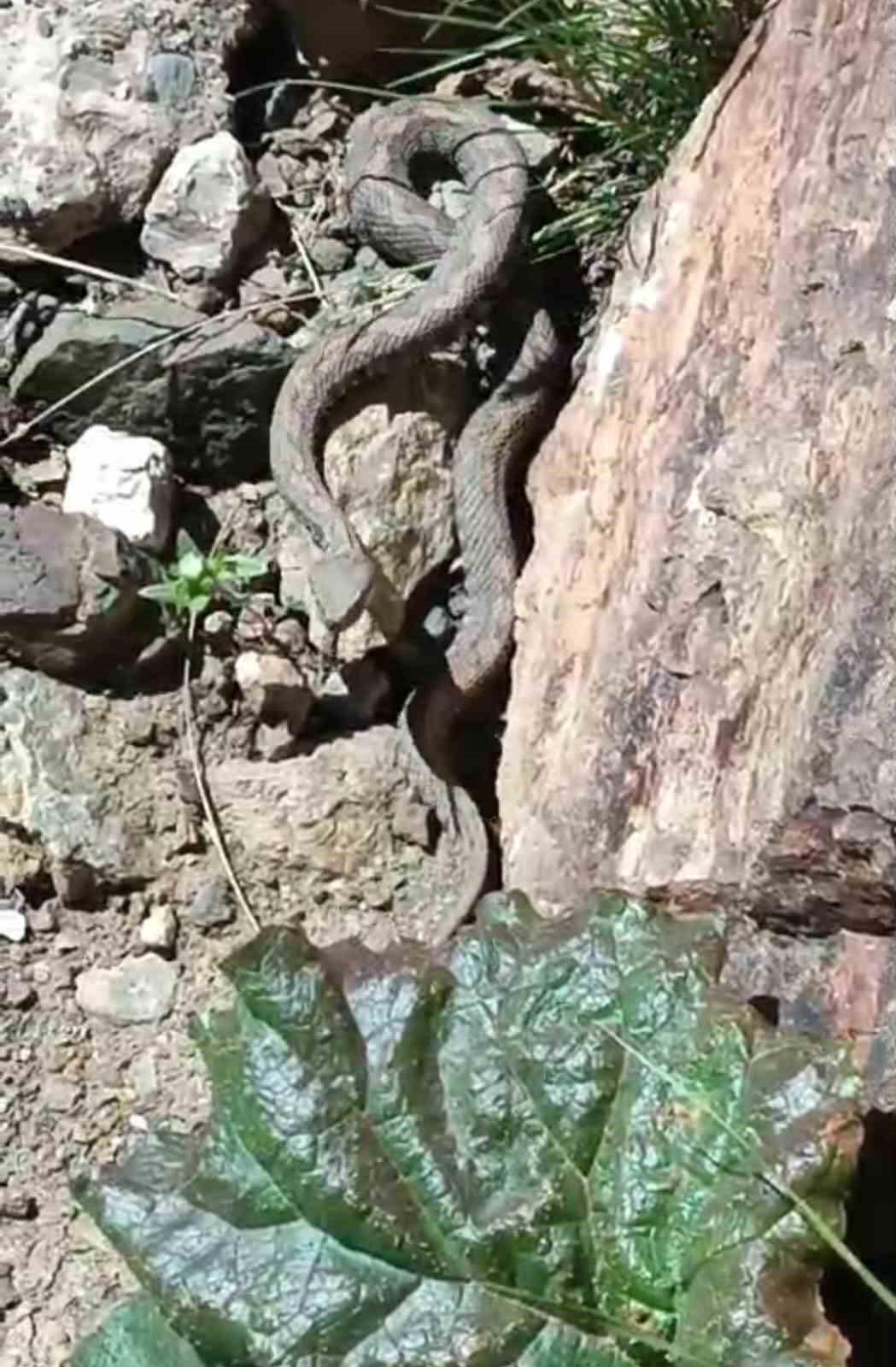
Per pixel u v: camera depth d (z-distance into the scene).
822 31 1.54
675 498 1.50
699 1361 1.30
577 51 1.73
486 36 1.79
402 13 1.76
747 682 1.46
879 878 1.40
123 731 1.65
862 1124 1.34
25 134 1.71
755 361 1.50
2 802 1.62
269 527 1.70
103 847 1.62
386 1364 1.32
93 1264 1.54
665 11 1.69
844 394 1.46
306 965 1.35
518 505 1.71
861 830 1.40
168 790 1.64
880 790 1.39
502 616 1.67
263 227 1.74
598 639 1.54
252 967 1.36
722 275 1.54
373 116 1.77
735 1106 1.33
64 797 1.62
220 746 1.66
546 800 1.54
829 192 1.50
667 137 1.71
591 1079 1.34
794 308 1.49
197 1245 1.34
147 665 1.66
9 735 1.63
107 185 1.71
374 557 1.66
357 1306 1.32
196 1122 1.57
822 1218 1.32
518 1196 1.33
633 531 1.53
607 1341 1.32
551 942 1.36
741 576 1.47
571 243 1.75
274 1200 1.34
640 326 1.59
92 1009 1.59
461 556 1.70
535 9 1.75
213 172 1.72
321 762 1.65
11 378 1.69
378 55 1.79
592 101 1.74
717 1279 1.31
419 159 1.78
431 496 1.70
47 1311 1.53
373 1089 1.34
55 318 1.70
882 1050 1.39
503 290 1.74
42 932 1.61
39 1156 1.56
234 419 1.70
